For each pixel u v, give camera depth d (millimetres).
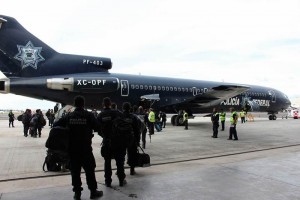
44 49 21375
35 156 11195
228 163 9734
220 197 6047
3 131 23031
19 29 20531
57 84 21203
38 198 6027
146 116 16250
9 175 8055
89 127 6113
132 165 8062
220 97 26359
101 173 8438
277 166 9141
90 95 23125
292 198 5977
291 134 20031
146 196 6141
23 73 20719
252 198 5980
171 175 8000
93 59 23359
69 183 7254
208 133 20734
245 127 26016
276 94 36125
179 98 28578
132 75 26328
